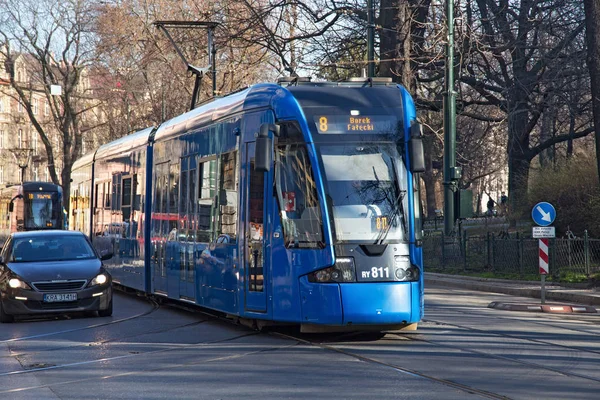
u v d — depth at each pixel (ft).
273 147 43.75
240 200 46.80
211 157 52.01
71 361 39.29
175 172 59.67
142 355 40.19
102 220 85.51
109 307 58.23
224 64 141.59
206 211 52.42
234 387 31.27
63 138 215.51
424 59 110.01
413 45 108.27
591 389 30.01
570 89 117.29
